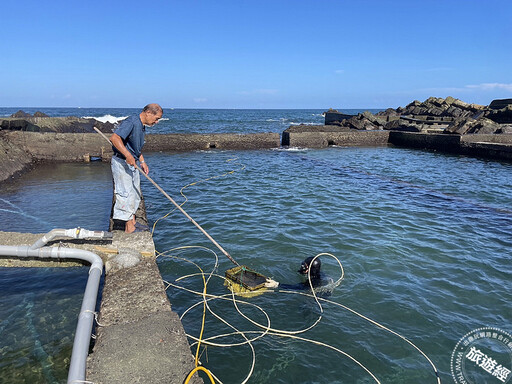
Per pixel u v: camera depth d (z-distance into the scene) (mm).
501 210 9672
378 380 3514
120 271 4211
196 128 45344
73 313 4344
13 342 3814
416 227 8023
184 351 2945
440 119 40812
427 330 4309
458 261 6246
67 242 4641
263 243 6824
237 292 5035
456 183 13625
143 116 4949
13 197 10086
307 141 26094
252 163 17875
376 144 28125
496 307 4836
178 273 5570
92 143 17438
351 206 9727
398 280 5520
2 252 4211
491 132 24828
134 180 5113
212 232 7359
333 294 5066
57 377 3352
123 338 3051
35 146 16828
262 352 3854
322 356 3824
